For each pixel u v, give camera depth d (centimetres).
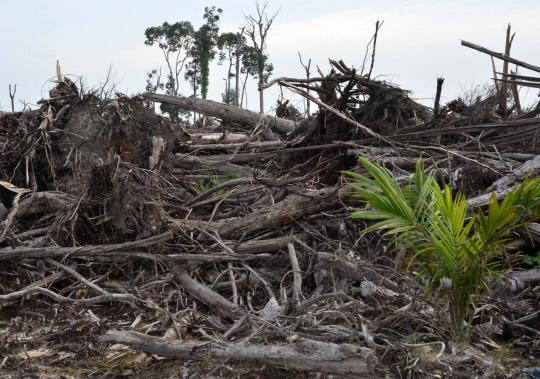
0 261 685
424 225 513
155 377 492
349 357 428
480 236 490
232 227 745
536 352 522
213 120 1639
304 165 1002
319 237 743
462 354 498
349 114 1034
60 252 682
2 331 593
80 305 630
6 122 1041
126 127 888
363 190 521
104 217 744
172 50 3312
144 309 638
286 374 475
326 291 637
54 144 891
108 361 529
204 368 497
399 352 495
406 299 589
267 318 560
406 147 945
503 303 608
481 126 972
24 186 869
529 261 701
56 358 536
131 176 761
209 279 693
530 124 975
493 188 778
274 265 720
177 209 827
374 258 707
